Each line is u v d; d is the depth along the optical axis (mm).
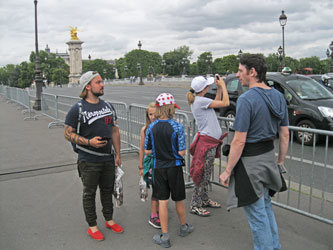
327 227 3324
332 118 6793
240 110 2457
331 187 4516
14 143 7703
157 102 3145
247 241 3133
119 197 3389
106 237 3281
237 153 2494
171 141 3066
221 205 3967
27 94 13383
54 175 5246
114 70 99750
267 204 2748
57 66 127125
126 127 6754
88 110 3096
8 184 4855
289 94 7598
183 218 3238
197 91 3506
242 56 2609
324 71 104500
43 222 3619
